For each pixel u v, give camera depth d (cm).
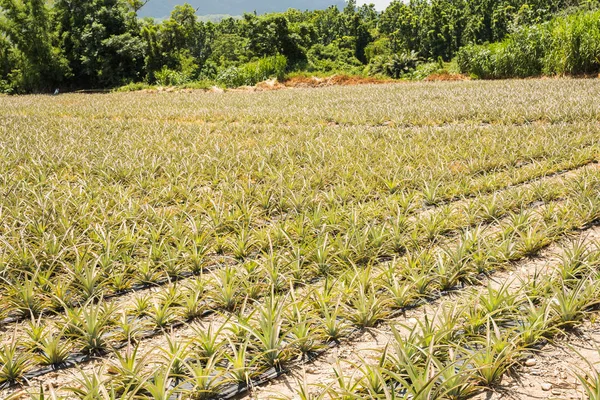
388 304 369
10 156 887
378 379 267
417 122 1157
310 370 302
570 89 1571
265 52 5062
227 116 1428
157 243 486
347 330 339
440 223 500
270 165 782
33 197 609
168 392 263
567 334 323
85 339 328
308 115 1362
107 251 432
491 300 339
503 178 664
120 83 4291
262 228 506
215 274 417
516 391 273
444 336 305
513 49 2412
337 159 797
